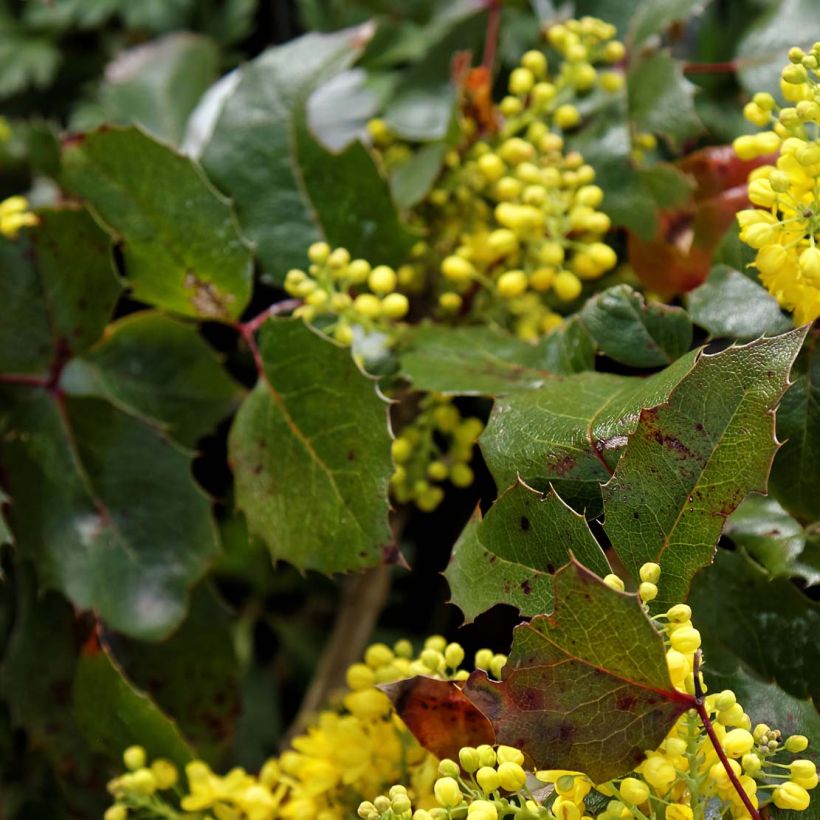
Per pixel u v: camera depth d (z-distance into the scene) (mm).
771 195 390
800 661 407
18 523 470
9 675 481
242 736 533
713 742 359
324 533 432
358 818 418
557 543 384
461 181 473
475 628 454
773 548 411
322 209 467
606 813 364
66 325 469
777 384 371
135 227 461
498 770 369
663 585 381
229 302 462
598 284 469
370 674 416
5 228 457
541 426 399
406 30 511
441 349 444
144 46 519
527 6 507
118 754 459
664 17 465
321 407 432
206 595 477
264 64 475
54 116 562
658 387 385
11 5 559
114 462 470
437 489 460
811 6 465
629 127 459
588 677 365
